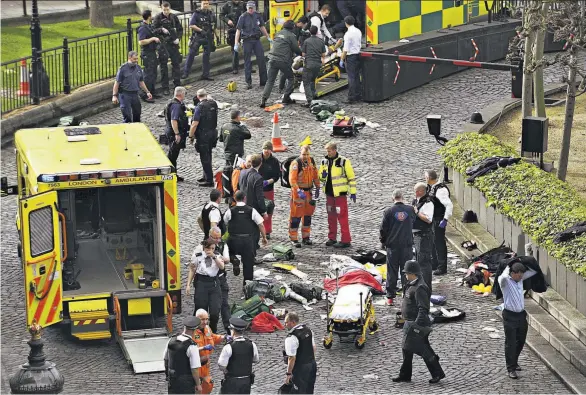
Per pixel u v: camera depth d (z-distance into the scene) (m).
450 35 112.50
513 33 119.19
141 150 64.31
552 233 64.75
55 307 59.59
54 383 53.59
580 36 82.00
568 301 62.91
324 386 55.81
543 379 56.91
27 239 57.94
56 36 123.62
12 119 95.31
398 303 65.94
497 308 64.81
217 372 57.78
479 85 109.75
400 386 55.94
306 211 73.81
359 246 74.31
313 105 100.31
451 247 74.00
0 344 60.81
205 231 66.44
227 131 80.06
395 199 65.19
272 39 109.44
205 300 60.81
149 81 103.56
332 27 117.19
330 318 59.94
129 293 61.31
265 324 62.34
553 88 107.06
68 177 59.59
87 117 101.12
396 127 97.44
